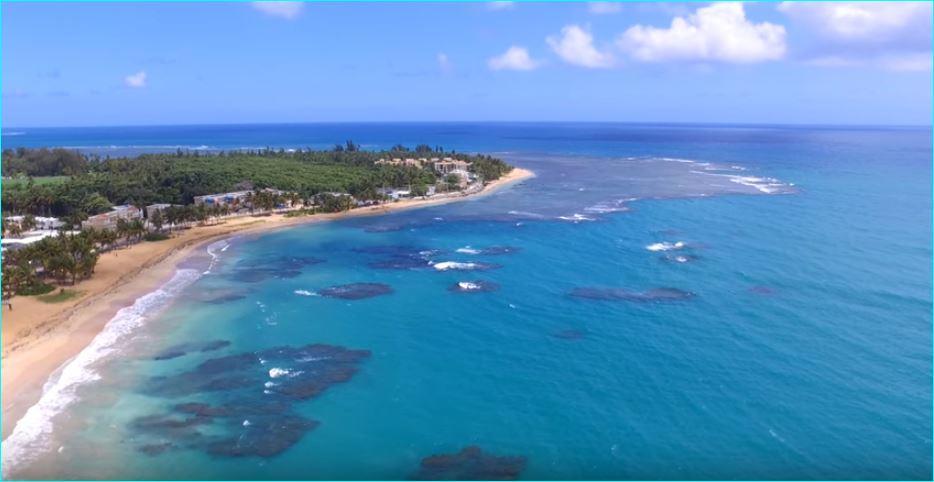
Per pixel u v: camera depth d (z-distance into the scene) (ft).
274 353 266.98
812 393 225.35
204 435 201.46
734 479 178.81
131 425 206.59
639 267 391.86
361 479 180.75
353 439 200.85
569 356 261.44
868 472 180.86
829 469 182.50
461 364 255.91
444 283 368.27
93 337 281.95
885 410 213.05
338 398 227.40
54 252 366.02
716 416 211.61
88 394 226.99
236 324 301.43
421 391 232.53
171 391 230.68
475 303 331.16
